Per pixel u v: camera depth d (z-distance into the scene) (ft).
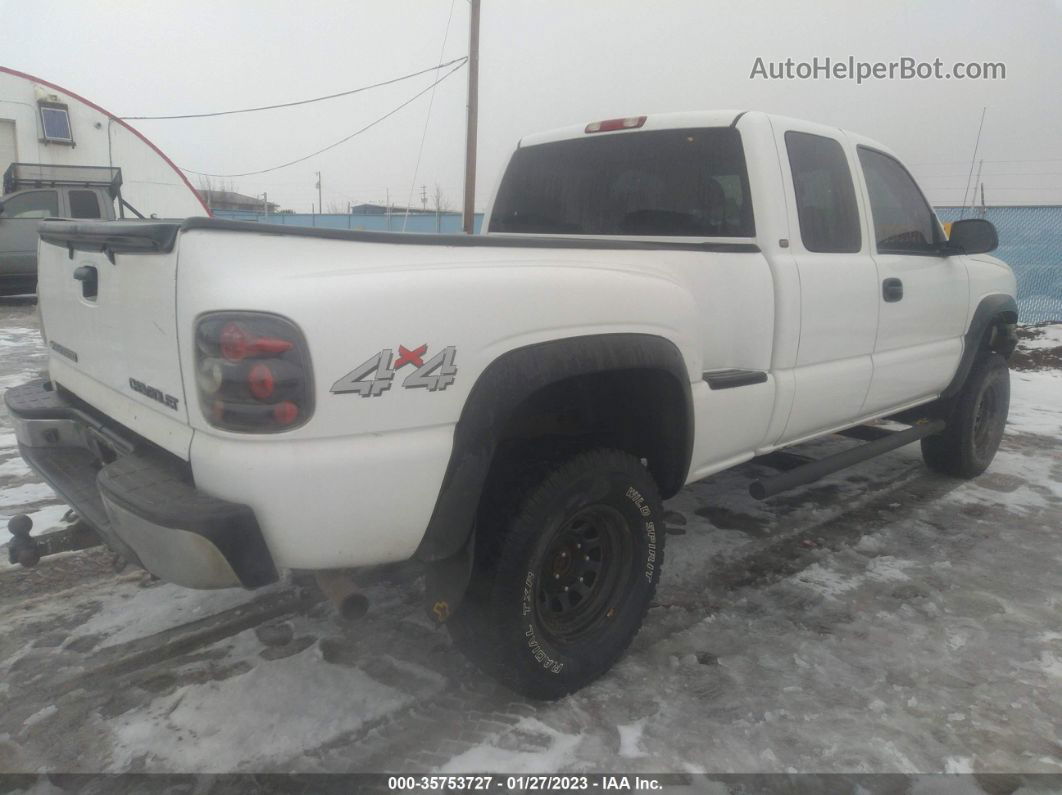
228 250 6.23
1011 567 12.44
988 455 16.84
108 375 7.91
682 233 11.54
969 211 40.09
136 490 6.56
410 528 6.92
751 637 10.09
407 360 6.59
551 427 8.89
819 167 11.82
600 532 8.90
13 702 8.25
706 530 13.58
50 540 8.43
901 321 13.21
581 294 7.93
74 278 8.39
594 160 12.60
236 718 8.09
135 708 8.21
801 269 10.91
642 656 9.56
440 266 7.00
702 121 11.35
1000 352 16.83
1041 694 9.02
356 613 6.93
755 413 10.56
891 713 8.59
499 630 7.77
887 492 15.88
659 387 9.16
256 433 6.13
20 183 44.68
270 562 6.44
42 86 73.61
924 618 10.73
